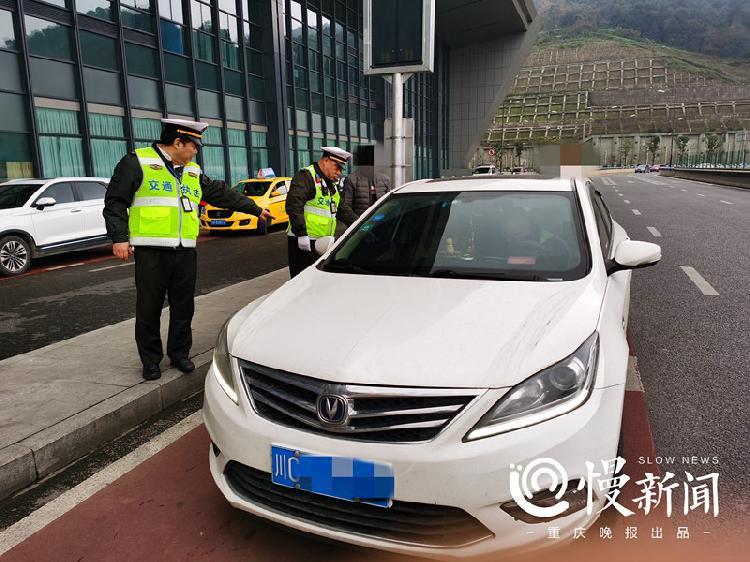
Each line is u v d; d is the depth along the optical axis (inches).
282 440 85.6
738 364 174.4
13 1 583.5
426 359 85.5
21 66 593.6
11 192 398.3
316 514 86.4
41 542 99.1
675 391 155.5
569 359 86.2
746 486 110.0
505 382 82.0
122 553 95.8
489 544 79.3
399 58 315.6
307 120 1079.0
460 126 2015.3
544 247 125.8
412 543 81.3
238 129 913.5
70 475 121.0
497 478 77.9
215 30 851.4
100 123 679.7
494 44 1923.0
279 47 974.4
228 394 94.9
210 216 575.8
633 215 646.5
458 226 136.3
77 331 233.0
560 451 79.4
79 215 410.6
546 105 6988.2
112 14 688.4
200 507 108.7
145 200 149.3
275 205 610.5
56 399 143.1
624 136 5433.1
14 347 213.0
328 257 137.9
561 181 152.5
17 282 344.5
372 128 1344.7
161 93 757.9
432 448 79.3
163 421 146.2
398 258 130.1
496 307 100.8
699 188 1282.0
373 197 288.7
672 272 318.0
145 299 152.9
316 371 86.0
